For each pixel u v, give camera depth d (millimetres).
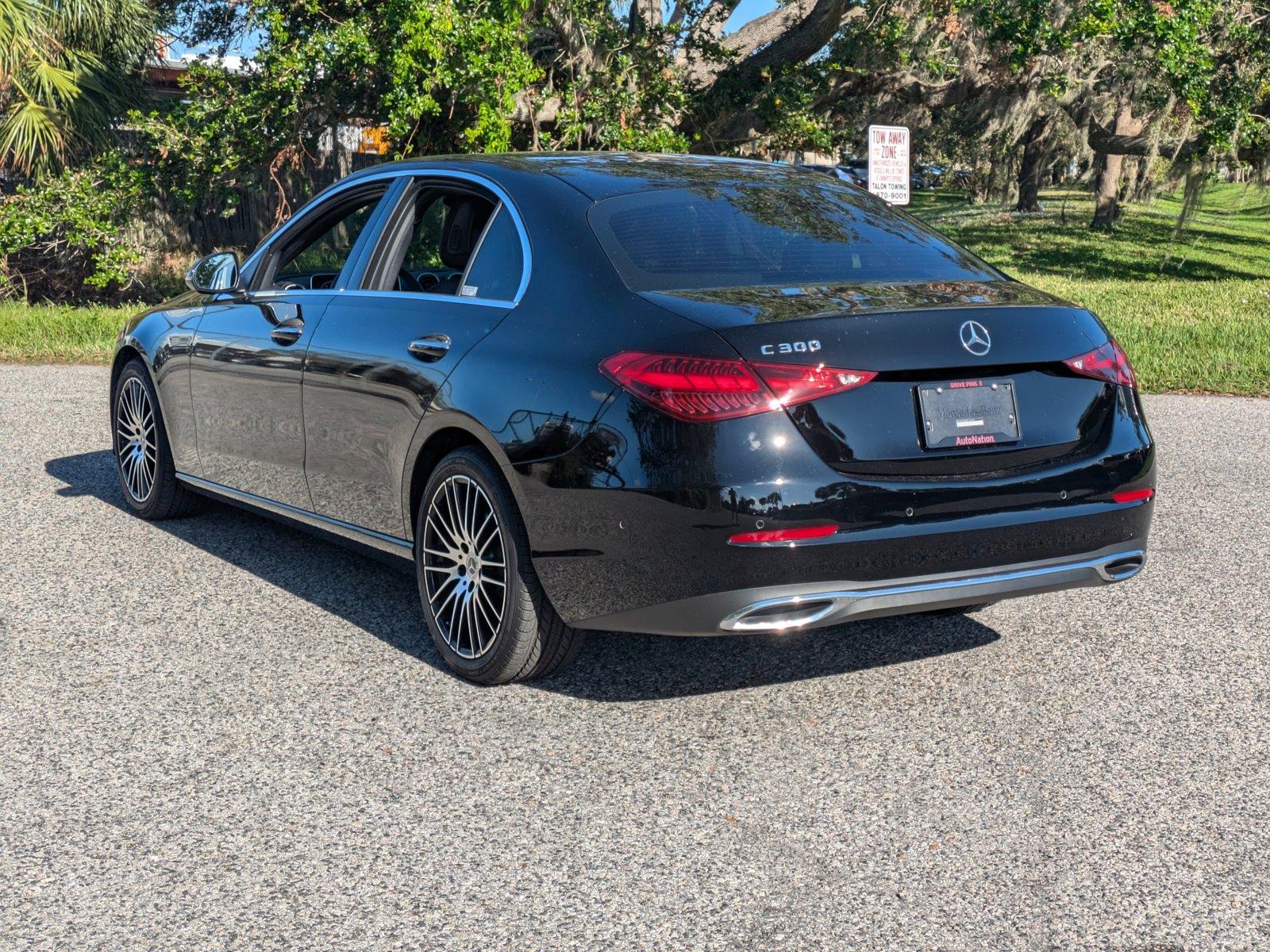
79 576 5344
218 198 20734
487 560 4047
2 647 4469
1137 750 3629
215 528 6180
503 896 2838
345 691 4082
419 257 4656
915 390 3527
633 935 2674
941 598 3604
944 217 49312
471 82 15602
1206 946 2617
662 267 3828
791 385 3396
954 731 3766
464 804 3297
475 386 3945
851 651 4469
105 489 7027
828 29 20344
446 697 4039
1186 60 20016
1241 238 42969
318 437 4805
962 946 2621
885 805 3283
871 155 12102
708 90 20156
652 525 3469
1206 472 7590
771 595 3422
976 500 3557
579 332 3730
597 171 4406
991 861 2988
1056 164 52688
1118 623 4781
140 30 19328
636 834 3129
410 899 2826
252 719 3854
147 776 3459
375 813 3242
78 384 11195
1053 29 19500
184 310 5941
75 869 2955
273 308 5180
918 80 23672
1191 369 11766
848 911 2766
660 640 4598
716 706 3959
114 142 18922
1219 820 3189
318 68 16875
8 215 18062
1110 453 3783
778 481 3379
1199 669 4289
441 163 4703
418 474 4320
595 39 17516
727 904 2795
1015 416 3654
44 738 3709
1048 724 3814
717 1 19297
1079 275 27906
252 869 2961
